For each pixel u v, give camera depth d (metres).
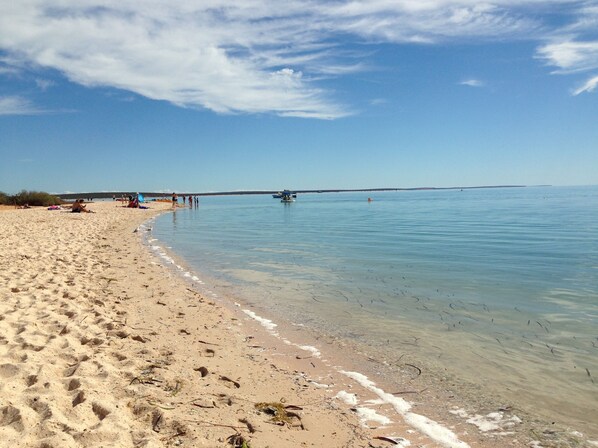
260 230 29.77
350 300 9.66
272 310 8.94
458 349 6.65
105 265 13.25
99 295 9.23
